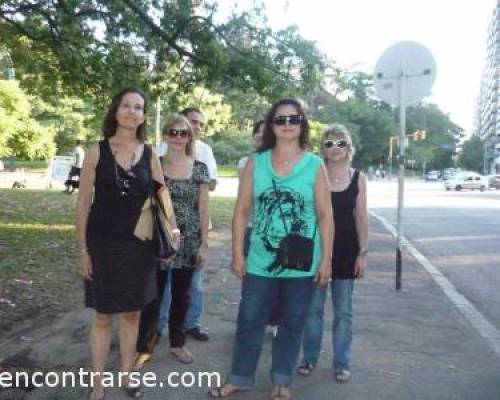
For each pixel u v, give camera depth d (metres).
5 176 31.31
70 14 12.27
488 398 4.20
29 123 30.66
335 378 4.49
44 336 5.34
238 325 4.07
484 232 14.80
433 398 4.18
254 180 3.91
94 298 3.93
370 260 10.04
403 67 7.77
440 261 10.30
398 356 5.02
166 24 12.69
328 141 4.44
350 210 4.43
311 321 4.53
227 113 23.70
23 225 11.98
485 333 5.72
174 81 14.07
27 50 15.18
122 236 3.87
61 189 22.69
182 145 4.70
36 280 7.30
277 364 4.05
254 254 3.94
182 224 4.67
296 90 13.51
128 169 3.86
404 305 6.80
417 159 99.94
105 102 14.76
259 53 13.34
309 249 3.85
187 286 4.77
